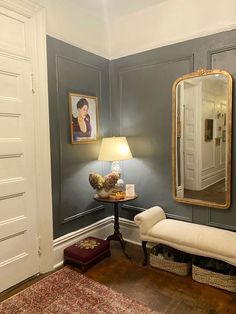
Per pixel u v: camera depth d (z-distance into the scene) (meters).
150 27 2.85
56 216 2.61
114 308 1.94
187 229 2.36
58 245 2.60
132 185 2.84
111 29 3.15
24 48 2.22
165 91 2.80
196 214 2.69
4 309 1.94
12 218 2.20
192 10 2.56
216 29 2.43
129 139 3.12
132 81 3.04
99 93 3.09
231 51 2.38
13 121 2.17
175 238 2.29
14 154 2.18
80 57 2.82
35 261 2.39
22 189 2.25
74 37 2.73
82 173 2.88
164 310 1.92
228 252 2.02
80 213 2.88
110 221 3.30
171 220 2.63
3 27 2.08
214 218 2.59
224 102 2.42
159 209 2.73
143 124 3.00
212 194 2.56
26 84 2.25
